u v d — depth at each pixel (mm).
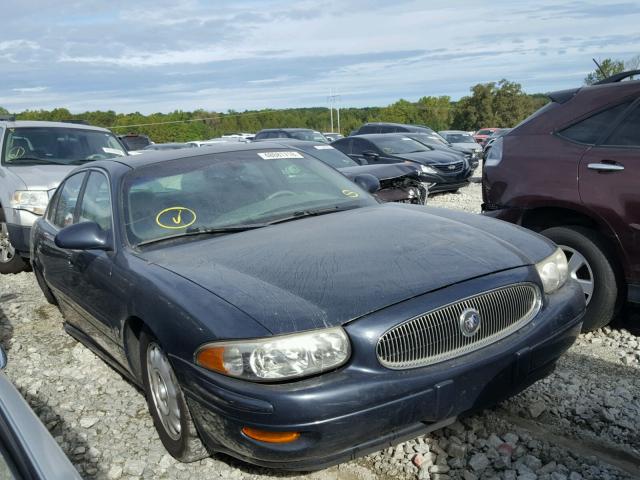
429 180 13039
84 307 4160
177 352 2795
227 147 4602
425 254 3080
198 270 3113
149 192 3951
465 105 81938
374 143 14336
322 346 2549
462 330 2766
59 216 5055
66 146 8641
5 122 8852
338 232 3449
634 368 3945
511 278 2969
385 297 2705
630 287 4199
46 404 4066
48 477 1679
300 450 2500
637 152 4125
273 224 3760
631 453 3047
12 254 7586
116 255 3635
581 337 4496
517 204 4684
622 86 4387
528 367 2922
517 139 4836
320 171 4562
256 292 2775
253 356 2520
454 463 3053
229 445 2668
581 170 4340
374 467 3100
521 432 3271
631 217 4074
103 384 4312
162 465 3236
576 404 3514
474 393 2752
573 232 4426
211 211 3848
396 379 2582
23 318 5961
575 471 2920
